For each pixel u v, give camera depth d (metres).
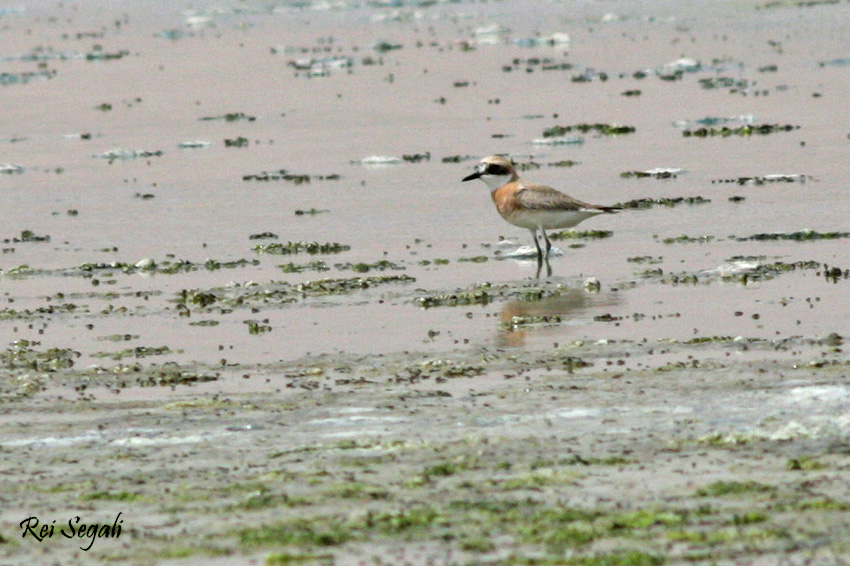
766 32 47.66
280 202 25.41
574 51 45.59
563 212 19.80
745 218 22.09
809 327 15.16
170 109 37.97
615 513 9.52
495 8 60.19
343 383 13.73
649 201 23.75
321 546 9.16
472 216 23.44
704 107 34.12
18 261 21.27
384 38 51.50
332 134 33.03
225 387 13.78
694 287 17.66
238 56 48.00
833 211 22.19
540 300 17.38
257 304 17.83
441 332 15.85
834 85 36.28
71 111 38.16
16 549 9.39
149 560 9.07
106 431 12.34
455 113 35.25
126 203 25.89
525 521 9.46
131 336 16.27
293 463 11.09
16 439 12.19
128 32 56.69
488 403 12.70
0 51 51.91
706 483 10.09
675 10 55.44
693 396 12.55
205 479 10.79
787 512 9.39
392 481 10.52
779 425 11.49
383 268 19.77
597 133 31.44
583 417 12.07
